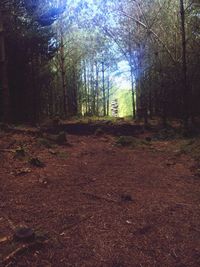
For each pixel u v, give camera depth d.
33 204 6.58
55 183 7.94
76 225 5.75
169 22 25.41
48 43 25.44
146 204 6.93
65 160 10.27
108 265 4.66
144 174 9.41
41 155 10.36
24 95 24.55
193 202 7.24
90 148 12.77
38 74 27.39
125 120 23.44
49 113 34.66
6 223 5.67
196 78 25.09
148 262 4.78
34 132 12.85
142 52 25.39
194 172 9.75
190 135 16.64
